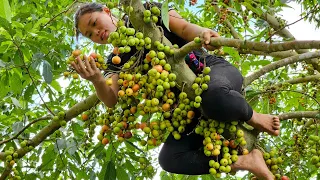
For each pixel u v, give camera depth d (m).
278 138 4.36
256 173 2.86
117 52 2.77
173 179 4.26
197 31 2.85
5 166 3.80
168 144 3.17
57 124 3.67
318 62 4.75
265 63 3.92
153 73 2.61
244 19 4.19
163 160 3.15
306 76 4.48
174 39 3.05
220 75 2.74
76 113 3.60
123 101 3.03
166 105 2.78
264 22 3.78
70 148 3.58
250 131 3.04
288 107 5.15
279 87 4.20
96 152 3.58
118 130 3.05
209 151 2.83
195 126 3.05
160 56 2.67
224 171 2.85
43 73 3.33
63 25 5.25
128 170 3.75
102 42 3.14
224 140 2.90
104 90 2.89
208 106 2.64
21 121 4.02
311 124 3.89
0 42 3.44
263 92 3.63
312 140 3.39
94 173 3.78
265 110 4.25
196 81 2.70
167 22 2.38
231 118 2.68
